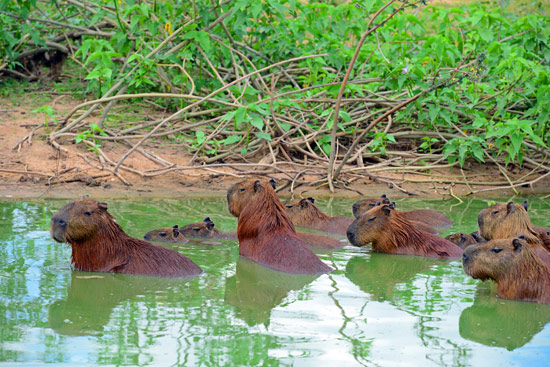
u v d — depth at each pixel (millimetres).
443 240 14945
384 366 8328
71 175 19844
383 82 22094
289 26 24047
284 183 21047
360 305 10844
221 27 24188
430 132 22719
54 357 8391
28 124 22859
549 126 22688
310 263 13023
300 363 8344
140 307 10484
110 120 23812
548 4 36406
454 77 20906
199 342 9008
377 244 14961
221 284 11930
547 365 8500
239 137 21062
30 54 27234
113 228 12609
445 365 8422
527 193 21469
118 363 8211
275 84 24375
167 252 12781
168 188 19859
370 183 21688
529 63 20547
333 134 20578
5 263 12594
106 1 23438
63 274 12188
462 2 35906
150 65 21250
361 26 24281
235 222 16672
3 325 9492
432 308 10852
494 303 11312
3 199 17688
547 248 13375
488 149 23109
